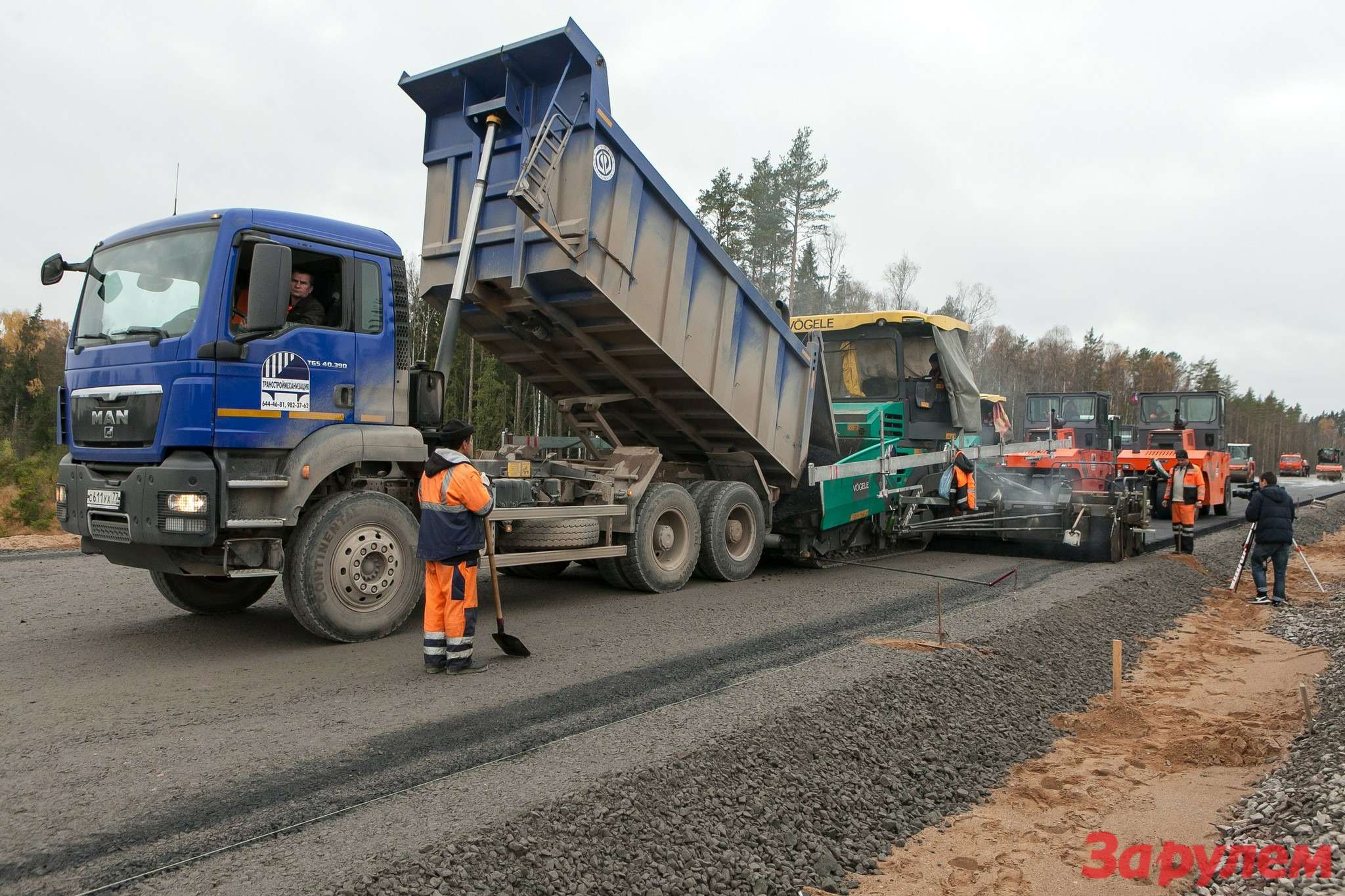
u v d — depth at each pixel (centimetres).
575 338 829
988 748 513
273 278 552
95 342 625
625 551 829
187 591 707
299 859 304
